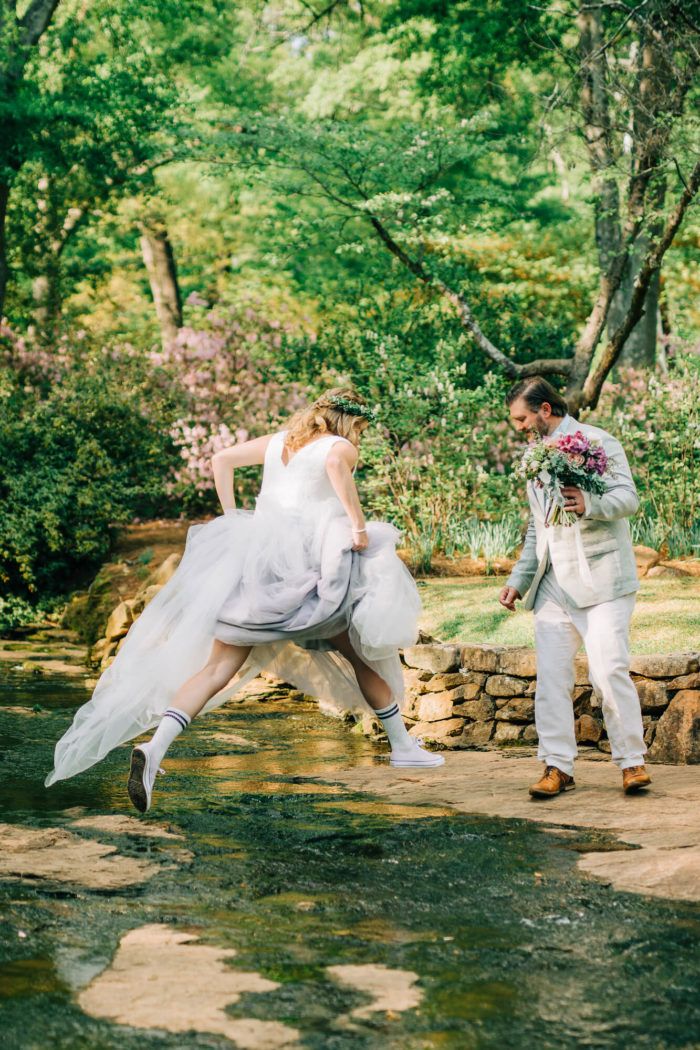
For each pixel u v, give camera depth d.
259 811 4.68
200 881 3.69
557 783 4.92
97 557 12.45
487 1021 2.64
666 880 3.71
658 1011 2.70
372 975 2.90
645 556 9.23
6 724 6.65
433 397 11.27
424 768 5.16
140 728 4.68
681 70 10.53
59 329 16.44
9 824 4.38
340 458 4.70
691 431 10.05
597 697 5.98
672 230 10.89
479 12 14.34
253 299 20.41
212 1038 2.54
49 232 18.09
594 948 3.10
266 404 13.92
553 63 14.63
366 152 12.89
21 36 14.04
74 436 12.82
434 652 6.48
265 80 21.06
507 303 15.36
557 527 4.84
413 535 10.09
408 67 16.22
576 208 19.28
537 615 5.04
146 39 17.12
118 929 3.23
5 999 2.74
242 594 4.63
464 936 3.19
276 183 13.65
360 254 14.72
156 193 16.81
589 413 11.51
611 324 14.91
